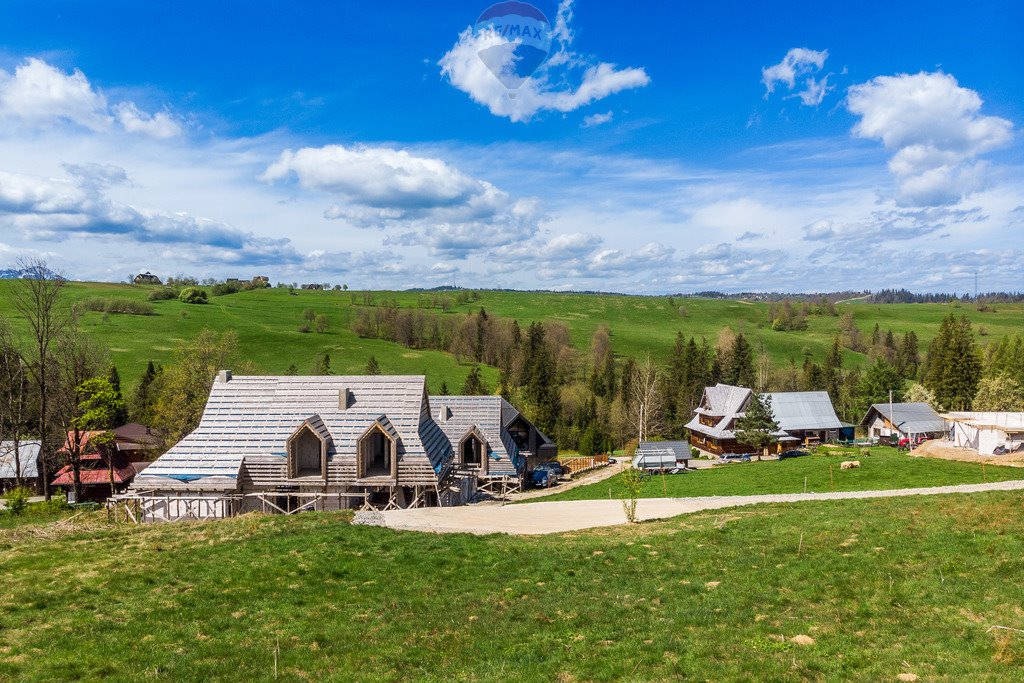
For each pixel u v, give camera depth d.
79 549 25.73
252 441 41.09
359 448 39.84
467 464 53.12
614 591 20.17
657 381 112.56
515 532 30.41
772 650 14.85
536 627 17.39
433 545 26.20
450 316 197.00
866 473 51.12
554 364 136.25
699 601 18.67
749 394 89.25
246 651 16.27
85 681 14.40
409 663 15.48
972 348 105.88
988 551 19.66
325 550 25.30
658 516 34.03
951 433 67.19
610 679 14.03
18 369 67.69
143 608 19.20
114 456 73.06
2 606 19.05
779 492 47.44
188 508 38.50
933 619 15.42
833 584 18.78
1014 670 12.36
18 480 59.75
